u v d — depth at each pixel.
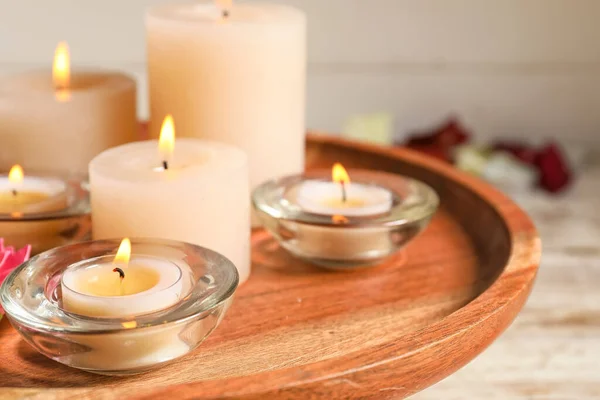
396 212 0.49
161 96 0.52
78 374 0.41
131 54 0.91
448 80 0.96
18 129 0.52
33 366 0.42
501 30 0.94
